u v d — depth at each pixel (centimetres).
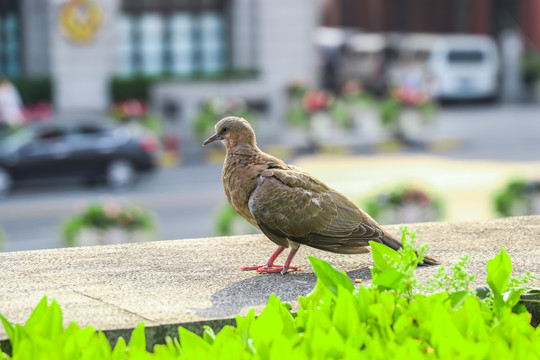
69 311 424
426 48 3784
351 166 2428
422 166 2394
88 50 2984
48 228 1692
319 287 392
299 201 505
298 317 362
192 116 2803
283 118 2883
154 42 3134
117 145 2102
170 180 2253
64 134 2080
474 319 335
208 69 3177
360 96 3006
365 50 4041
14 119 2544
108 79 3003
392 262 398
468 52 3725
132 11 3100
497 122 3241
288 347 299
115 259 531
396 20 4897
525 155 2536
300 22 3125
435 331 324
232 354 304
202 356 302
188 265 520
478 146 2738
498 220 627
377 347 304
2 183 2034
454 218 1705
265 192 507
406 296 385
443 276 413
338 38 4528
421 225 615
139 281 482
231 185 526
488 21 4616
